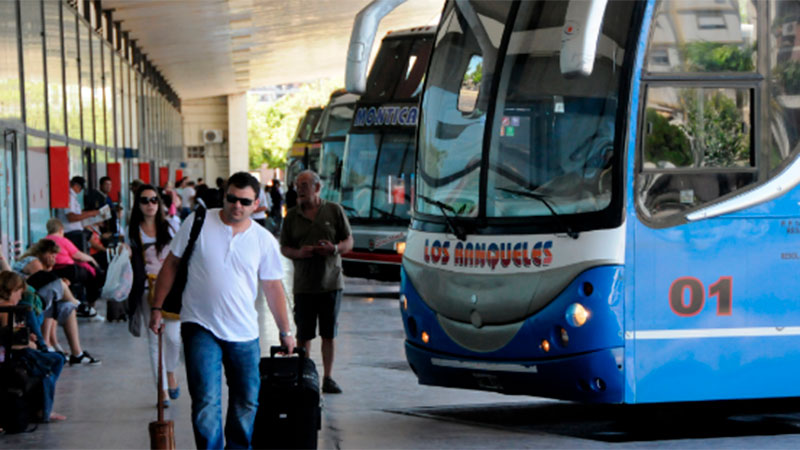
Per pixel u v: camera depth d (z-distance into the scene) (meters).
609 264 10.32
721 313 10.66
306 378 9.52
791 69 10.94
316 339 18.53
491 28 11.73
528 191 10.92
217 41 53.19
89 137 33.53
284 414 9.42
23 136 22.89
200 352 9.16
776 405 13.48
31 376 11.68
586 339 10.36
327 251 13.30
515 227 10.91
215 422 9.12
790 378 10.87
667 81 10.56
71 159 29.64
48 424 11.88
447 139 11.92
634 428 11.80
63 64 28.89
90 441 11.02
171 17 42.97
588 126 10.65
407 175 26.30
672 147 10.55
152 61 58.00
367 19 11.41
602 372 10.34
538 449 10.49
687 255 10.54
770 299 10.78
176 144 78.69
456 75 12.04
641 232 10.42
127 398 13.35
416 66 27.03
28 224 22.88
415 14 49.12
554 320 10.50
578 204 10.59
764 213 10.77
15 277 11.91
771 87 10.87
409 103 26.66
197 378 9.13
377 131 27.02
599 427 11.86
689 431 11.62
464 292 11.19
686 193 10.59
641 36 10.48
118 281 14.82
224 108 87.00
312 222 13.40
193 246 9.28
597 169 10.52
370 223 26.59
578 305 10.38
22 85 23.05
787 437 11.16
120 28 43.00
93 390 13.93
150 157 55.22
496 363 10.94
